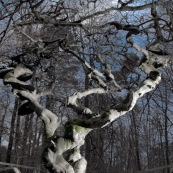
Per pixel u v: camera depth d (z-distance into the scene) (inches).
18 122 925.8
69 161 276.5
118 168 1261.1
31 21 318.7
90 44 384.5
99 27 313.0
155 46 319.9
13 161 960.3
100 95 509.4
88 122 272.4
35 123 1063.6
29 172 960.3
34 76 324.8
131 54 372.2
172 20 329.1
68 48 346.9
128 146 1263.5
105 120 265.3
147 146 1440.7
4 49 385.4
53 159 257.3
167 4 336.8
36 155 986.7
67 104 299.7
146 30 346.9
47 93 301.4
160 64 314.0
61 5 357.1
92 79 331.0
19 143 937.5
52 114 279.6
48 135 271.1
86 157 628.1
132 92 274.2
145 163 1512.1
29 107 302.2
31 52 339.6
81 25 312.0
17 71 309.7
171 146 1465.3
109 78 330.6
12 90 297.1
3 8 329.7
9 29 335.0
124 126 1176.8
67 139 268.4
